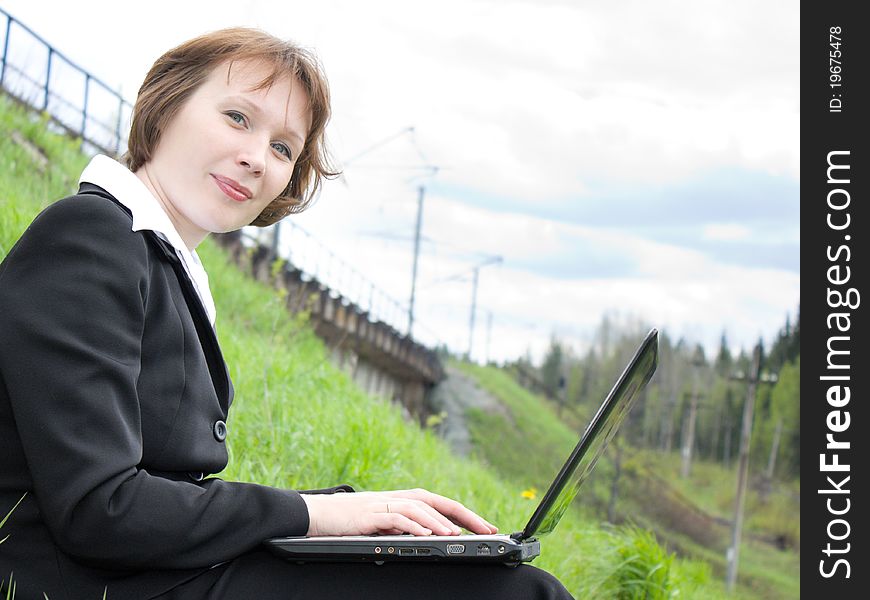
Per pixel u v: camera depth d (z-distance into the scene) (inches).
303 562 70.6
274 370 289.1
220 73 79.3
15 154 384.5
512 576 68.4
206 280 82.5
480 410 1877.5
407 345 1509.6
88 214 68.6
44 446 64.2
